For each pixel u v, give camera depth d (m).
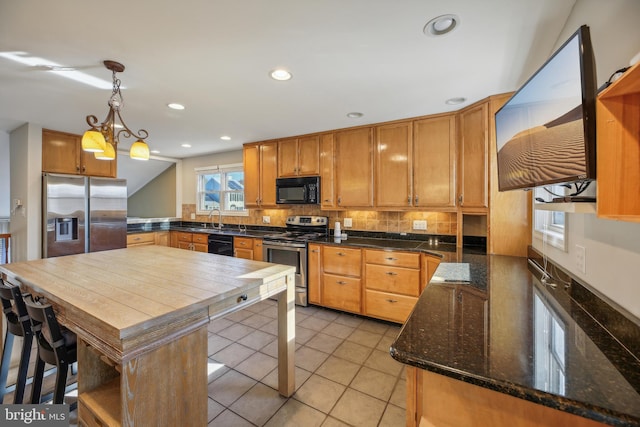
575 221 1.38
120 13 1.39
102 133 1.92
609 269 1.06
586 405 0.63
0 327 1.95
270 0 1.31
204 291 1.43
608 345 0.89
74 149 3.68
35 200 3.31
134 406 1.09
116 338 1.05
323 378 2.07
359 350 2.46
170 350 1.21
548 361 0.80
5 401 1.78
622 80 0.66
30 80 2.12
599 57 1.15
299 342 2.61
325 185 3.60
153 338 1.14
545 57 1.81
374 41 1.65
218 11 1.38
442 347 0.89
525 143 1.32
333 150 3.54
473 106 2.61
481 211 2.56
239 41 1.64
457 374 0.76
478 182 2.55
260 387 1.97
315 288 3.41
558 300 1.32
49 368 2.06
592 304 1.13
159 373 1.17
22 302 1.58
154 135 3.80
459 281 1.65
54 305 1.43
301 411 1.75
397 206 3.15
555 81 1.03
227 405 1.80
